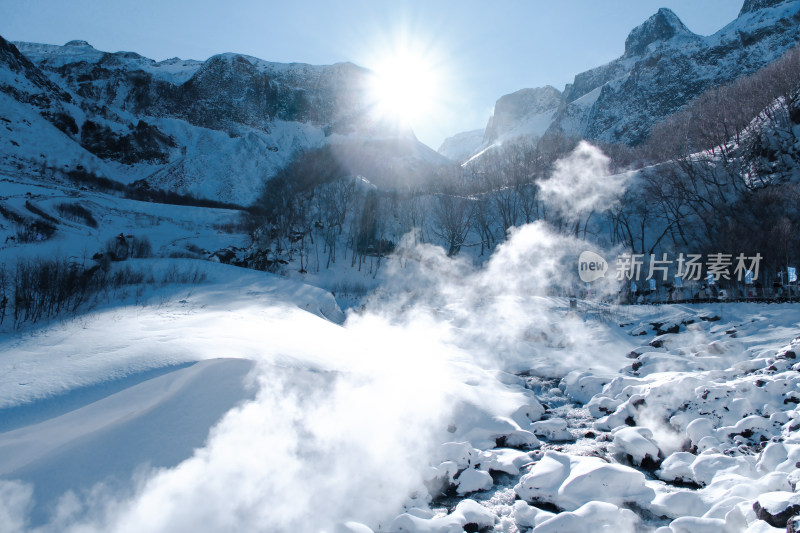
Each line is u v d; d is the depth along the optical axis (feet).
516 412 45.44
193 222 259.80
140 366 37.88
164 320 62.34
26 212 200.54
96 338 49.52
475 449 37.19
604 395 52.85
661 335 79.41
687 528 23.49
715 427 37.76
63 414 31.50
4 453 26.63
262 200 291.58
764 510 22.04
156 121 629.51
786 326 70.49
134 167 520.42
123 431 28.86
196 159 537.24
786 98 199.82
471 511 27.53
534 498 30.07
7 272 92.79
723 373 48.52
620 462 36.17
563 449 39.09
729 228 133.90
